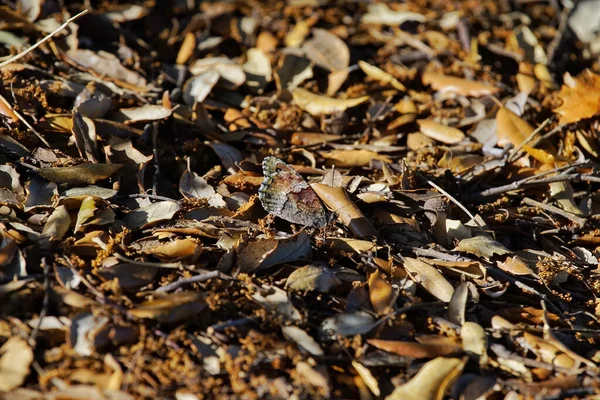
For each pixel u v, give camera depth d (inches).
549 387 91.0
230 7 197.2
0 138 123.8
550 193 135.3
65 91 140.3
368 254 111.0
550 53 185.0
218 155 135.9
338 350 94.9
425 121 152.6
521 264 112.3
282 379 88.7
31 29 157.9
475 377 93.5
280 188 116.1
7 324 91.4
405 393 88.3
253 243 107.1
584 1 194.4
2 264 99.0
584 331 101.3
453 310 102.6
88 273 101.1
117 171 124.2
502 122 147.0
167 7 193.9
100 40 167.9
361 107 161.3
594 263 121.1
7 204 111.9
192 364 89.0
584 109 150.3
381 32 191.3
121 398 83.1
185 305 95.3
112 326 91.7
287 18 195.2
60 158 123.0
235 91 162.9
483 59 184.4
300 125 152.3
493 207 129.3
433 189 128.6
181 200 118.8
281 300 99.2
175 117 142.9
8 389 84.0
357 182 126.6
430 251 113.0
